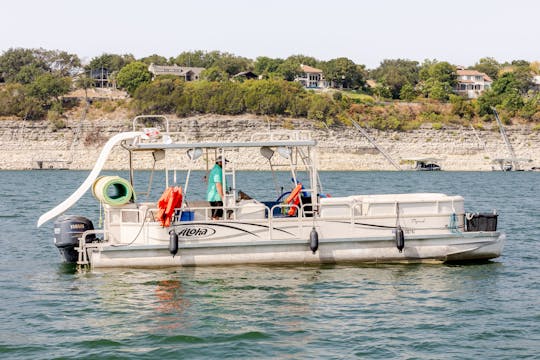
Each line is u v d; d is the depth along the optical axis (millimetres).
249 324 19266
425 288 23125
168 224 24766
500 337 18188
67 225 27016
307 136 26703
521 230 39594
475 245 26016
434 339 18016
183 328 18906
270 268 25234
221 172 25828
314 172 25750
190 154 25750
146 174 122562
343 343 17703
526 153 192375
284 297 21922
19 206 55812
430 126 191625
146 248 24828
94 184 26750
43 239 35406
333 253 25406
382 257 25703
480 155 190250
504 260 28422
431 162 181500
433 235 25719
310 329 18828
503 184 105125
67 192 76125
